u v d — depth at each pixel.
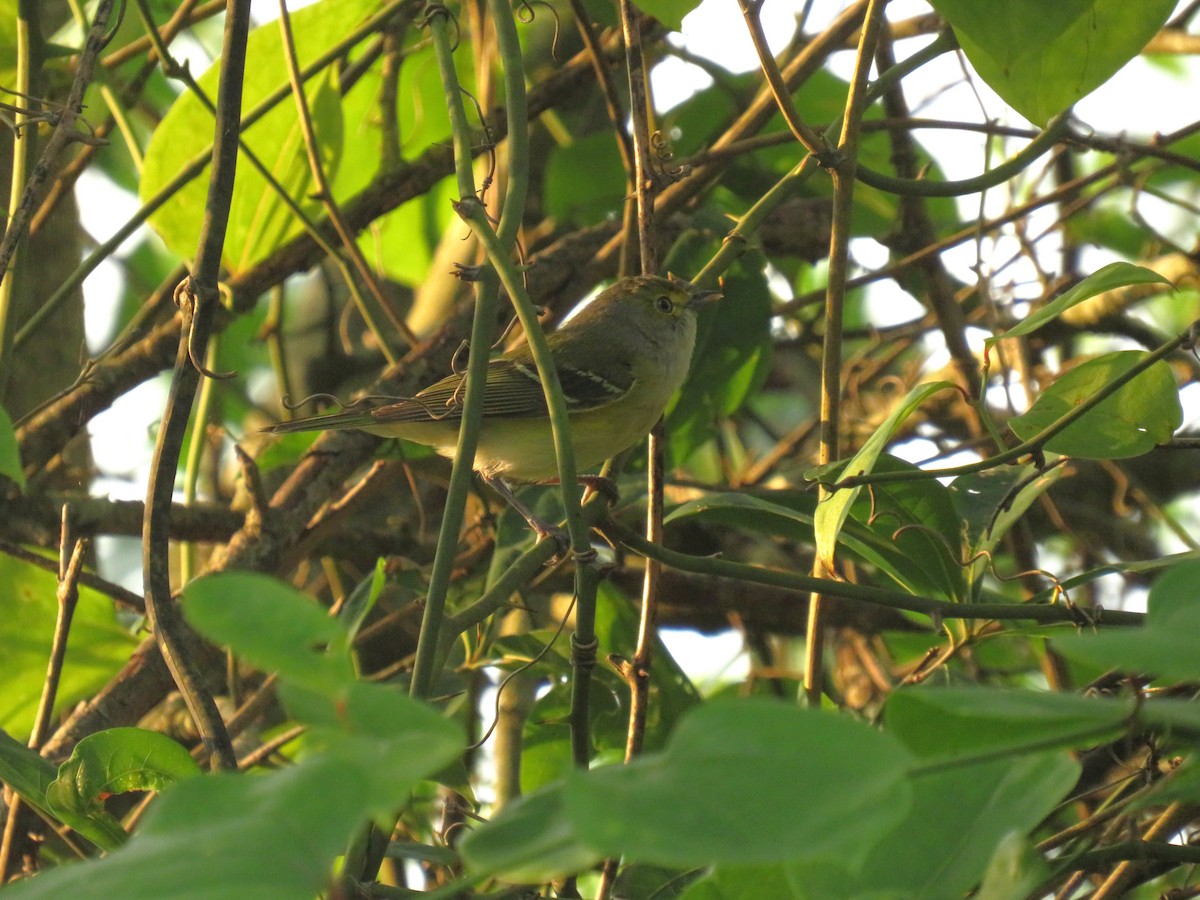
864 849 2.36
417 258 12.23
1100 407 6.00
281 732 9.23
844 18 8.50
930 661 7.17
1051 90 5.38
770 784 2.44
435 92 10.15
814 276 14.80
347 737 2.57
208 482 11.90
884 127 8.34
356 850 4.49
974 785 3.74
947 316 9.29
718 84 10.25
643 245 6.95
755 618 10.71
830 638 11.57
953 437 11.90
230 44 5.84
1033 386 10.10
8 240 5.86
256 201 9.17
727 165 9.25
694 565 6.05
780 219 10.57
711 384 10.08
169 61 8.02
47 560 7.86
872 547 6.94
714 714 2.59
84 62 6.07
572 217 11.16
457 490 4.98
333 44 8.95
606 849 2.30
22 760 5.52
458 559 9.56
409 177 9.53
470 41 10.08
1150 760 5.27
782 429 16.25
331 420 8.91
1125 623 5.94
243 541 8.59
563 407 5.23
